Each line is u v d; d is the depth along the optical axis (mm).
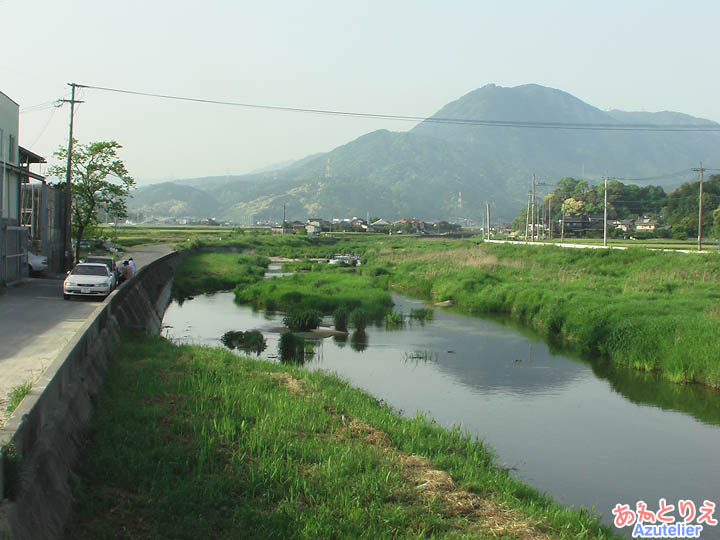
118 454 11250
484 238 148625
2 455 6852
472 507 11016
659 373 24844
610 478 14719
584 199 183250
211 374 17797
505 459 15539
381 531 9758
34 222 38062
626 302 33688
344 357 26984
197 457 11531
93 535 8586
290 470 11547
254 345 28250
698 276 45500
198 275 59469
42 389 9609
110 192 49344
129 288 27484
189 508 9867
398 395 21109
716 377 22734
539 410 19891
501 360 26828
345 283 52219
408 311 41469
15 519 6770
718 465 15656
